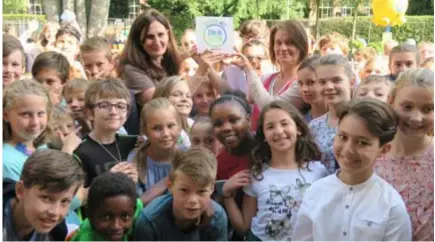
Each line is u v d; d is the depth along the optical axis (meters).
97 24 14.17
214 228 2.52
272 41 3.92
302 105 3.51
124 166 2.79
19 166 2.62
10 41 3.40
